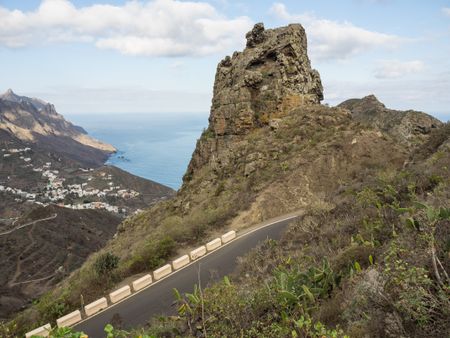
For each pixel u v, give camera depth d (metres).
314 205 17.84
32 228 154.25
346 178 31.61
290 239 16.34
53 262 131.25
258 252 16.22
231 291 8.05
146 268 20.86
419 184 14.34
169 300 15.56
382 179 18.67
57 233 155.25
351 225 13.27
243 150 39.72
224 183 35.88
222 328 7.11
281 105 44.12
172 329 8.63
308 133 38.62
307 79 47.12
